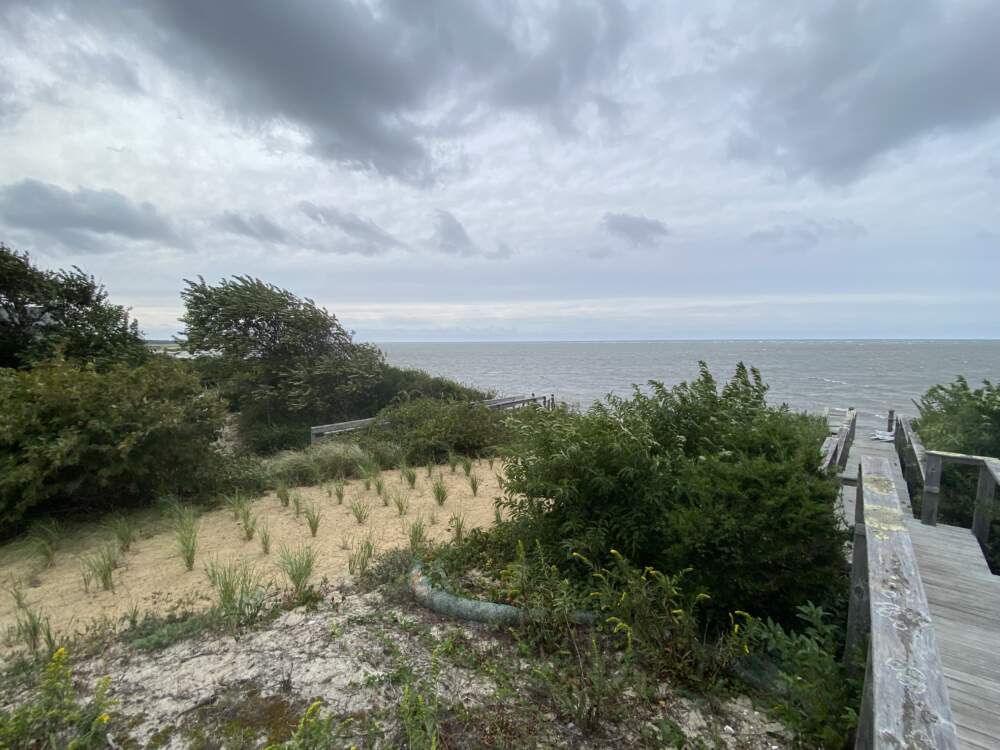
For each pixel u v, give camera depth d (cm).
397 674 277
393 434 1047
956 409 697
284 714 250
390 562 448
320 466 827
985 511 448
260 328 1538
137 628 348
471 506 659
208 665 295
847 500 559
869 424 1756
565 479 385
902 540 220
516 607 344
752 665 285
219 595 407
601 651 300
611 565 368
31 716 225
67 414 590
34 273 1280
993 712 199
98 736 233
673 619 294
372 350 1708
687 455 446
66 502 618
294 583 410
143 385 668
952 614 279
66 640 333
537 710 252
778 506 317
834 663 247
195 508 634
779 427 406
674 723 243
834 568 325
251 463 809
